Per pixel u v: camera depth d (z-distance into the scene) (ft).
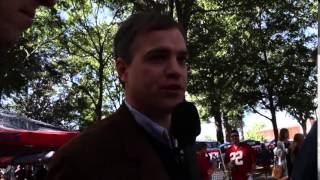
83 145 4.79
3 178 73.41
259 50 88.12
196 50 74.59
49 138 29.50
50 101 124.16
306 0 82.84
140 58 5.35
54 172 4.80
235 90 93.45
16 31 2.77
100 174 4.68
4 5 2.72
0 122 30.83
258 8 81.87
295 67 89.20
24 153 30.60
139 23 5.45
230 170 40.78
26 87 71.20
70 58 107.55
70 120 116.78
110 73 111.55
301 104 89.30
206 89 83.97
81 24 94.43
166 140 5.19
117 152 4.81
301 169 7.22
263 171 91.09
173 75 5.28
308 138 7.32
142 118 5.24
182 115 5.13
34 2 2.83
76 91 113.91
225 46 88.53
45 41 85.66
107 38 98.84
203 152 34.94
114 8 85.35
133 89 5.40
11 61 59.36
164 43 5.29
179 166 5.18
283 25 85.05
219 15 78.07
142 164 4.83
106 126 5.01
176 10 69.36
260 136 279.28
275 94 91.66
